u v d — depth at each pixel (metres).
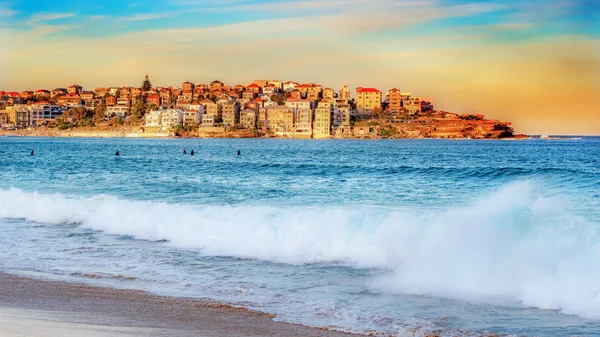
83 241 20.72
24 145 185.88
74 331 10.81
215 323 11.84
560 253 15.33
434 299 13.71
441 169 57.97
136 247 19.70
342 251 17.91
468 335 11.33
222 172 57.66
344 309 12.94
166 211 23.98
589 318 12.30
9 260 17.83
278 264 17.20
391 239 17.78
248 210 22.94
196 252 18.86
